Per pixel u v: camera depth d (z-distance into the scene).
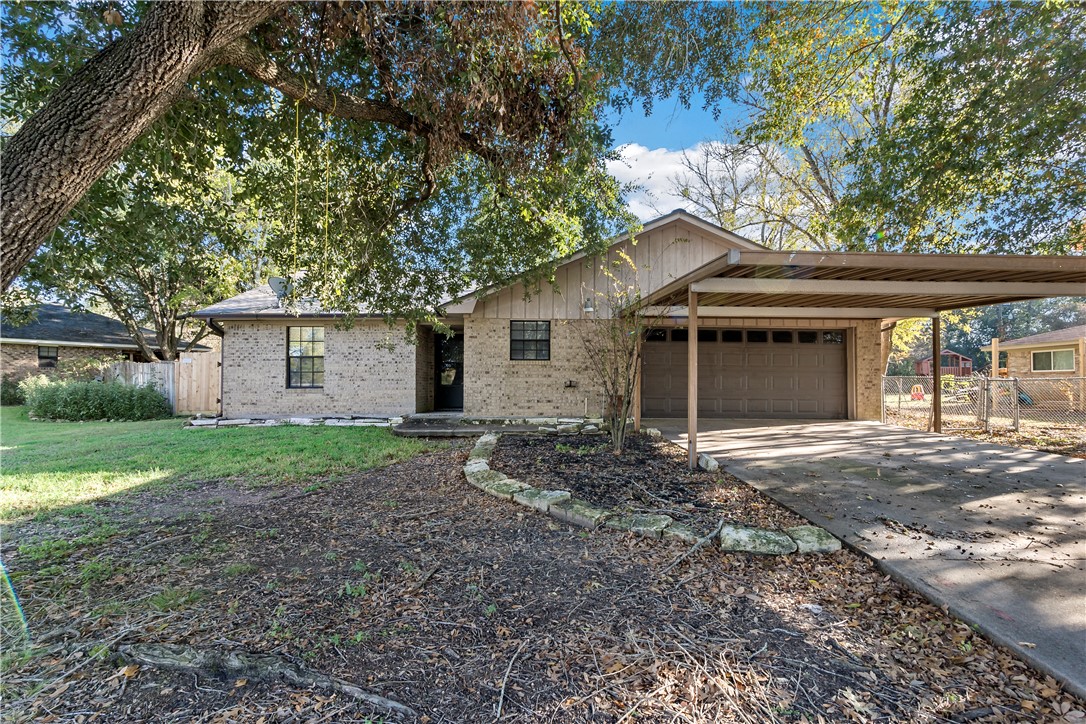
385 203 5.68
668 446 7.27
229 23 2.62
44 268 4.13
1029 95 5.84
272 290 12.05
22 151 2.15
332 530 4.07
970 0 6.00
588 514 4.14
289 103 4.64
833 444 7.43
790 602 2.88
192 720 1.97
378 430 9.84
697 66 6.77
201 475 6.08
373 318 10.84
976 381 13.21
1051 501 4.54
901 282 5.81
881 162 7.29
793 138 9.47
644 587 3.06
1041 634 2.44
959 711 2.00
